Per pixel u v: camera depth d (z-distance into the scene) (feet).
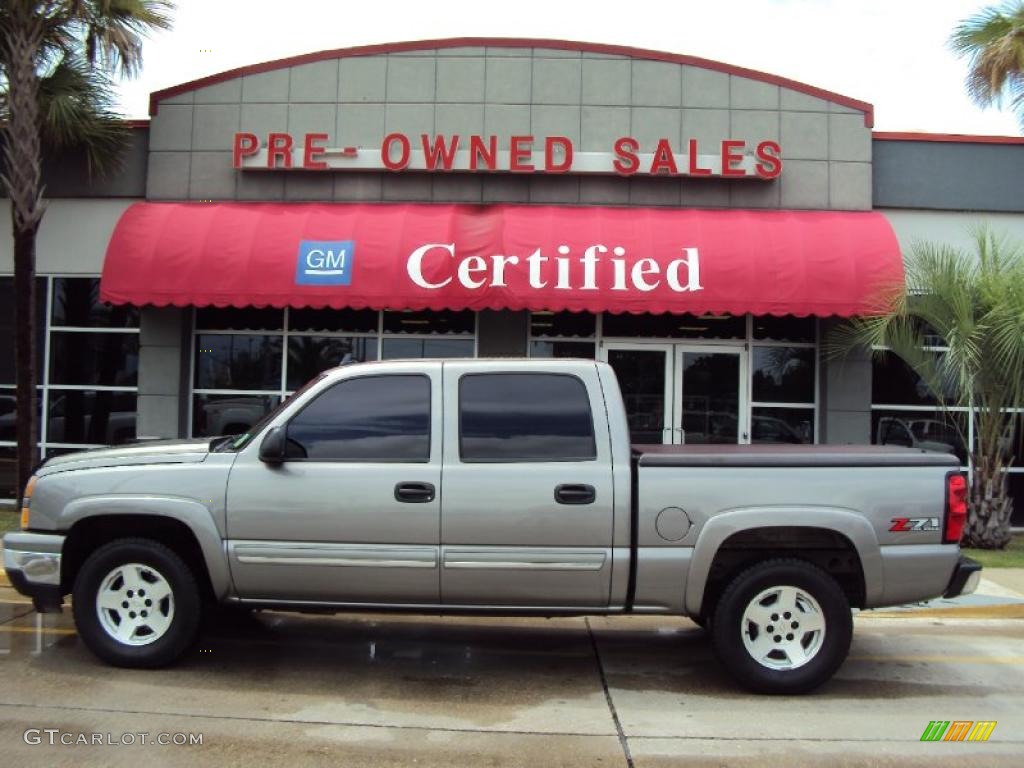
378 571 17.95
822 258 36.73
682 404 40.68
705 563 17.76
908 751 15.47
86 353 42.11
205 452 18.90
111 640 18.97
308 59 41.22
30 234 36.19
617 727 16.47
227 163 41.32
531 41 40.91
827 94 40.86
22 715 16.30
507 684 19.04
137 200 42.09
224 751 14.79
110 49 38.58
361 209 39.40
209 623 22.61
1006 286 33.22
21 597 26.02
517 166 39.91
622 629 24.26
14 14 36.01
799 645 18.37
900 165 41.34
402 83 41.06
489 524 17.78
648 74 40.93
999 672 20.62
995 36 40.22
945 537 18.03
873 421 40.86
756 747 15.53
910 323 36.06
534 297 36.01
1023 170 41.34
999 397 34.91
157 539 19.56
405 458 18.16
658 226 37.96
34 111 36.50
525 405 18.42
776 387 40.70
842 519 17.78
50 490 18.94
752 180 40.47
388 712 17.03
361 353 41.24
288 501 18.11
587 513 17.71
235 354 41.42
